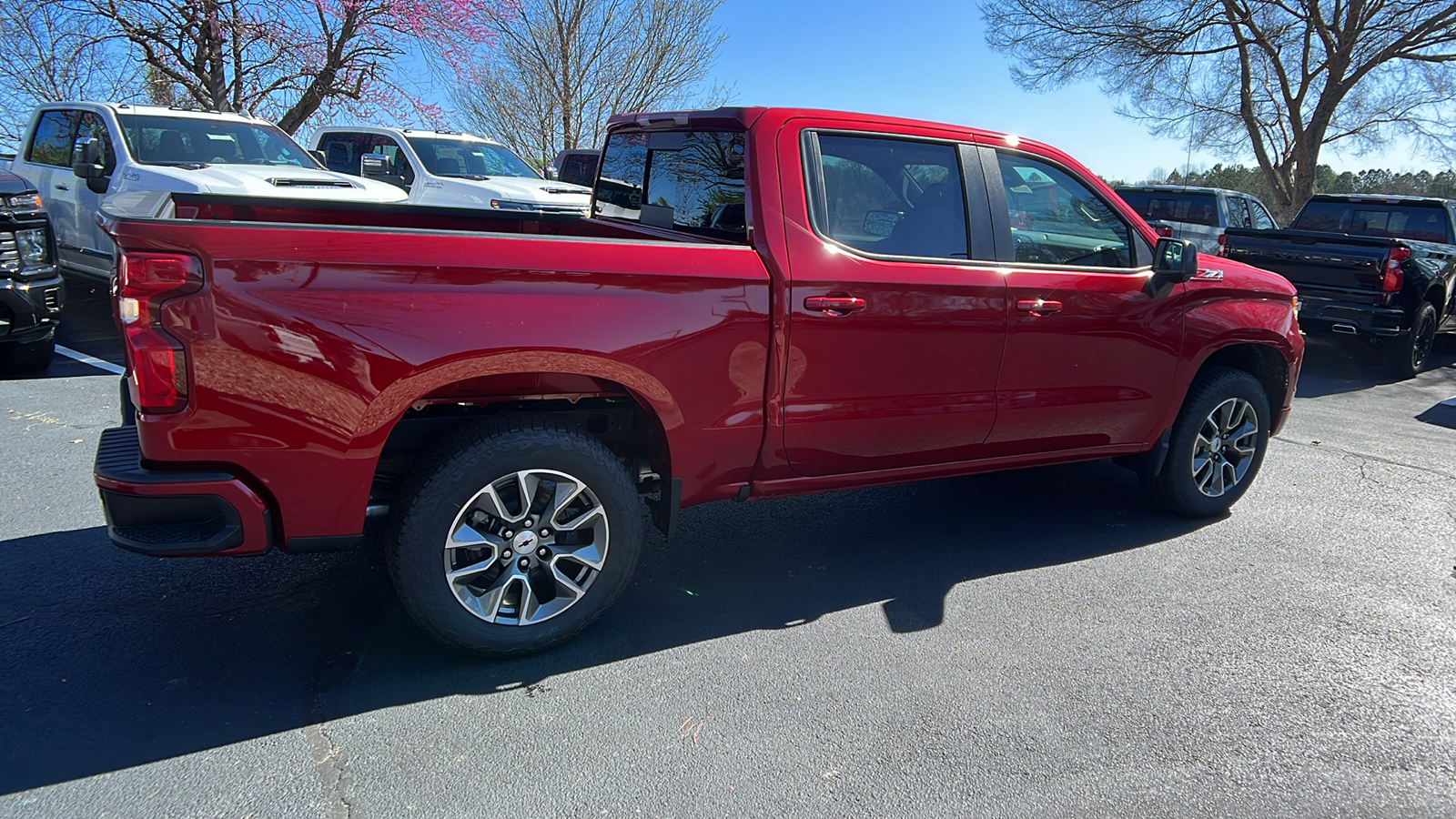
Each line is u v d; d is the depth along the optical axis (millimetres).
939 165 3656
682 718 2812
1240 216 12727
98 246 8242
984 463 3973
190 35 12383
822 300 3291
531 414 3016
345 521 2764
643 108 19500
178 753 2535
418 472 2852
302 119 13852
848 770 2590
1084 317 3928
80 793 2359
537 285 2818
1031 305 3754
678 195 3834
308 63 12992
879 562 4062
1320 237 8859
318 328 2570
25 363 6719
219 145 8492
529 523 3012
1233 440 4684
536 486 2990
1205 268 4359
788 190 3301
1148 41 21469
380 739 2646
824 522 4551
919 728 2799
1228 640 3432
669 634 3344
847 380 3438
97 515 4148
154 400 2473
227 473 2596
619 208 4398
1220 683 3121
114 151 7965
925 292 3502
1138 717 2898
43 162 9086
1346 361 10312
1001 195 3787
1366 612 3697
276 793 2400
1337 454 6141
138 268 2422
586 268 2879
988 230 3732
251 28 12359
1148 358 4176
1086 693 3031
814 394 3383
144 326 2451
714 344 3129
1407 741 2826
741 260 3170
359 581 3613
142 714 2703
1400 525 4730
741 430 3279
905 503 4867
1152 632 3469
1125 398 4172
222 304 2479
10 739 2557
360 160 10961
